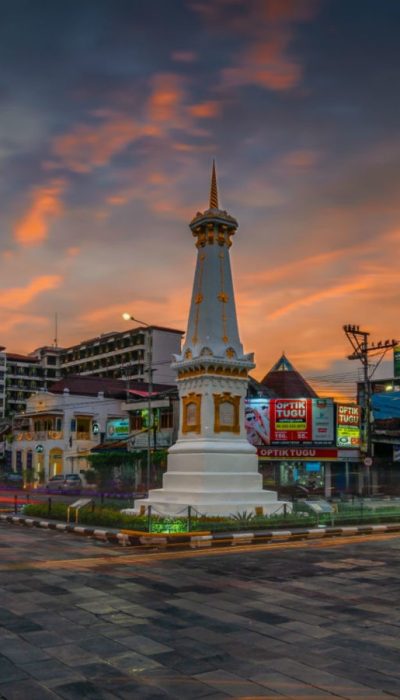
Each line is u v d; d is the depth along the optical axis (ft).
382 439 172.24
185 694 22.57
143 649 27.63
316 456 157.69
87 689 22.99
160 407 185.06
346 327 149.28
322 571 47.78
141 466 172.55
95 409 224.53
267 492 82.07
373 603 36.63
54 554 56.18
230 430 83.35
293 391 206.39
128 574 46.09
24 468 229.25
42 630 30.55
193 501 77.15
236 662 26.00
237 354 84.64
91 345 353.10
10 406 361.10
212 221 86.33
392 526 78.28
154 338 317.22
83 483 187.42
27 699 22.04
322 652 27.43
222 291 86.07
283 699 22.17
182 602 36.68
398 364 221.46
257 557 55.52
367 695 22.59
